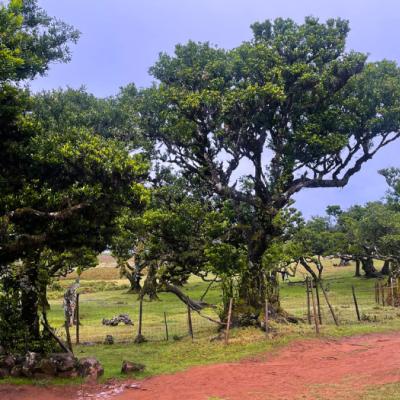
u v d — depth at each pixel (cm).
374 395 1086
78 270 2177
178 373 1434
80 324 2838
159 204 2191
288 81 2062
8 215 1277
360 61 2128
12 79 1319
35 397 1196
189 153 2219
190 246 2147
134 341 2120
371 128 2222
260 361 1552
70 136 1381
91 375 1366
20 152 1338
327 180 2289
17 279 1519
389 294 3116
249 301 2094
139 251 2400
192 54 2162
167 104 2078
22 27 1552
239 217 2206
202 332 2211
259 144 2134
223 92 2038
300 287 4541
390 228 3578
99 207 1330
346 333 1925
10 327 1452
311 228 4253
